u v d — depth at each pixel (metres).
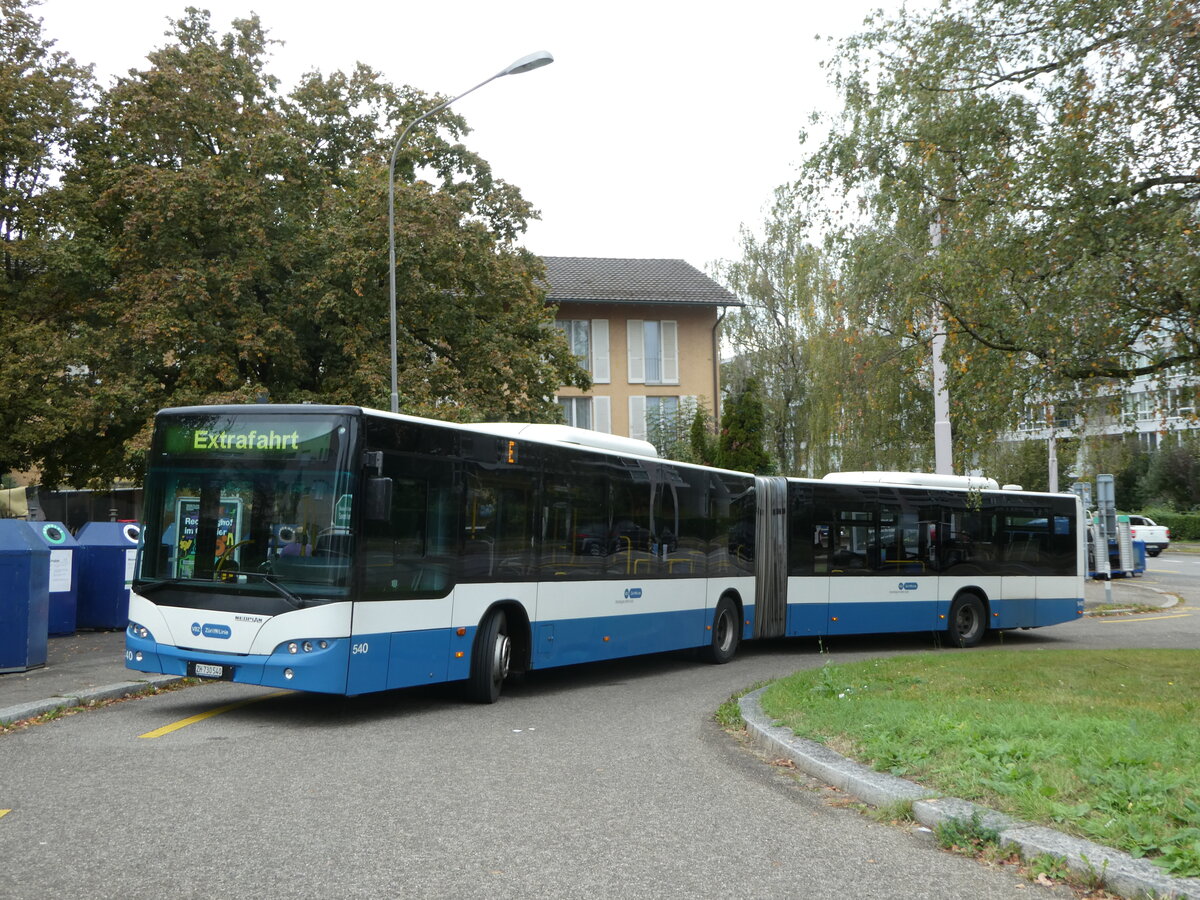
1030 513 21.61
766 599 18.03
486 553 11.79
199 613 10.02
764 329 48.66
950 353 15.08
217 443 10.34
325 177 27.66
